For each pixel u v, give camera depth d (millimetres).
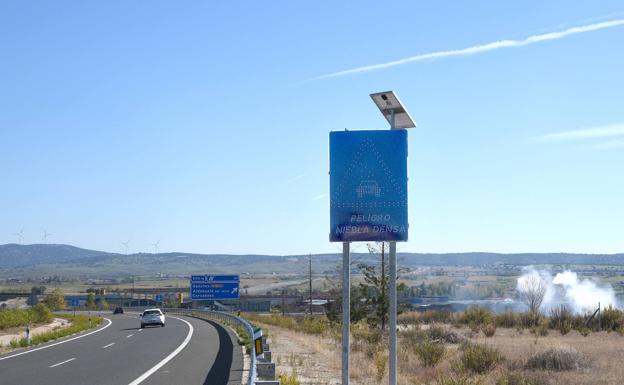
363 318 45750
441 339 34562
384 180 13578
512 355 26156
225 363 21875
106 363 22297
